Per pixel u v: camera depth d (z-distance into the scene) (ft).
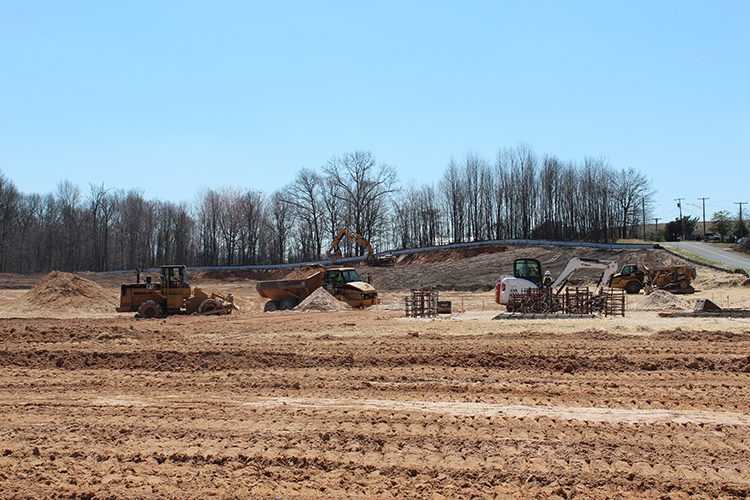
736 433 35.40
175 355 58.65
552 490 27.84
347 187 323.37
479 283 197.16
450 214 328.70
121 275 273.95
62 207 348.59
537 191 311.68
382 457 31.96
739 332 69.56
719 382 47.80
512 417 38.55
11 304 136.46
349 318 95.09
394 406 41.63
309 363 55.62
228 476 29.94
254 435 35.37
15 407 42.86
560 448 32.86
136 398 45.11
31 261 339.16
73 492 28.19
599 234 309.42
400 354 57.72
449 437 34.65
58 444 34.73
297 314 106.32
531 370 52.16
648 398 43.06
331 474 30.04
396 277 222.07
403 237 339.57
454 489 28.07
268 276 288.51
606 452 32.30
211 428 36.99
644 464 30.73
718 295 137.90
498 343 64.39
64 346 66.28
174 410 41.39
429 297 100.53
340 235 192.34
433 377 49.75
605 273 98.89
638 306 108.37
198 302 113.29
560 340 66.13
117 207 359.05
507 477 29.25
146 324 92.58
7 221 340.18
